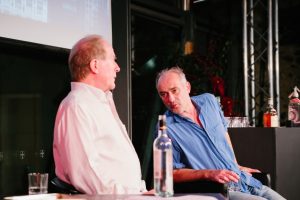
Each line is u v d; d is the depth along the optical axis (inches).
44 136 157.9
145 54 233.0
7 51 146.2
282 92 267.4
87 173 85.6
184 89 117.6
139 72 231.0
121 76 173.8
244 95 242.5
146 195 75.4
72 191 87.1
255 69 258.7
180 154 116.3
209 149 115.7
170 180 73.2
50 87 159.9
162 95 117.0
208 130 117.1
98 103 92.9
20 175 148.9
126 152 94.3
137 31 232.7
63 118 88.9
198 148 115.3
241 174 118.3
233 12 268.2
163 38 241.1
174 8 240.4
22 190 147.9
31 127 154.3
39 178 74.4
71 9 152.8
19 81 150.9
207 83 219.3
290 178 149.2
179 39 249.0
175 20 242.4
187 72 216.1
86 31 157.9
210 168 114.6
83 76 94.9
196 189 95.7
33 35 140.1
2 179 144.3
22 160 150.3
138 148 223.8
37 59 155.5
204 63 219.3
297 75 265.6
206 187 95.6
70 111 88.8
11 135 148.6
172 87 115.7
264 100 253.0
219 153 115.9
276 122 153.3
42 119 157.6
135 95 229.0
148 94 228.1
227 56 258.4
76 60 94.8
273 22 249.0
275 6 242.1
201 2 259.3
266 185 121.7
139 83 229.8
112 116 95.3
